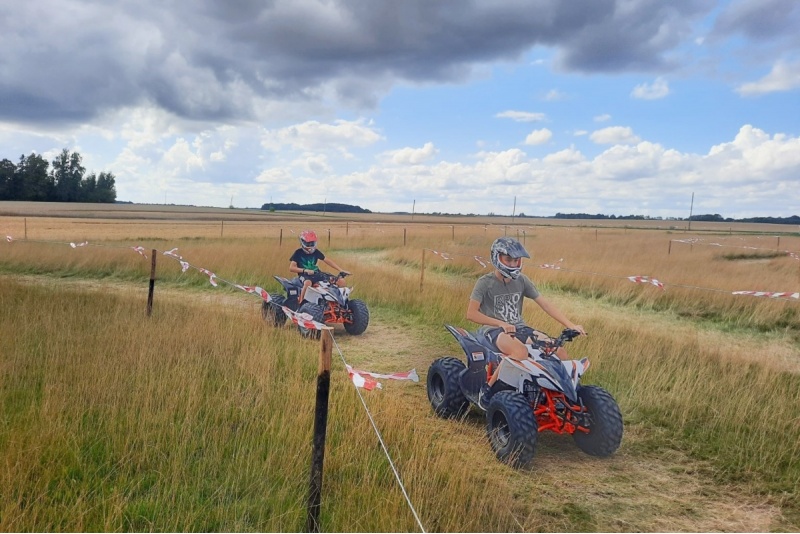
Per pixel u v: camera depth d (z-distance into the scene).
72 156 135.50
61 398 5.17
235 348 7.36
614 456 5.02
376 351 8.59
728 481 4.59
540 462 4.86
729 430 5.49
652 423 5.73
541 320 9.76
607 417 4.80
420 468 4.12
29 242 21.23
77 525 3.35
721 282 14.56
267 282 15.06
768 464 4.83
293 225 62.03
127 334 7.39
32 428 4.44
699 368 7.18
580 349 7.71
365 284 13.74
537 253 23.05
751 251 28.22
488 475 4.43
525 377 4.99
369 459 4.42
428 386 6.07
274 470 4.17
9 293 10.43
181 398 5.30
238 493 3.92
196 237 35.69
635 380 6.64
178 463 4.13
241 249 19.80
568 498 4.25
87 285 14.55
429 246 28.47
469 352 5.54
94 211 92.94
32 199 127.44
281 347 7.84
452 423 5.58
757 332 10.91
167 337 7.29
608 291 14.24
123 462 4.18
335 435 4.76
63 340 7.14
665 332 10.07
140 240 30.64
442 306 11.45
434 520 3.66
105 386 5.47
